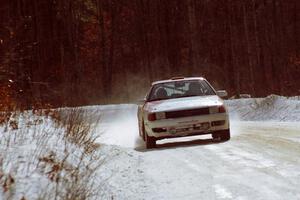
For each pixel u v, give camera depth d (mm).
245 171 12305
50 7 74688
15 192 7773
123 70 84000
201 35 85375
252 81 61969
